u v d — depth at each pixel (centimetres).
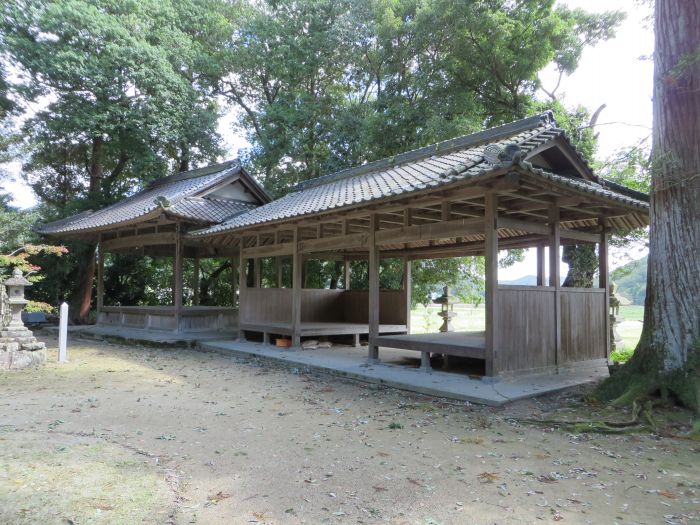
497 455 449
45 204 2155
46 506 327
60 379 834
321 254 1388
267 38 1894
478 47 1571
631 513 331
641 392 591
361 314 1393
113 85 1725
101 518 313
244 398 689
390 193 745
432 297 1844
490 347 703
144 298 2267
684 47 600
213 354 1149
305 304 1380
